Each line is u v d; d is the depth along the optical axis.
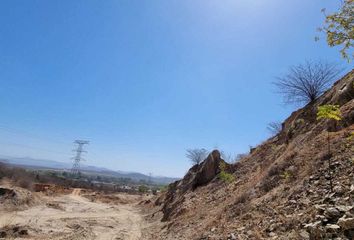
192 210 23.38
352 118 13.23
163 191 55.12
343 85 17.12
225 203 18.03
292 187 11.09
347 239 6.00
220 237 10.63
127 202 68.06
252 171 23.22
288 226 8.08
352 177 8.88
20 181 49.84
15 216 29.28
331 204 7.88
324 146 12.32
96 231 25.45
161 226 26.02
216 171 32.12
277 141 25.81
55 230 24.39
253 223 10.09
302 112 21.08
